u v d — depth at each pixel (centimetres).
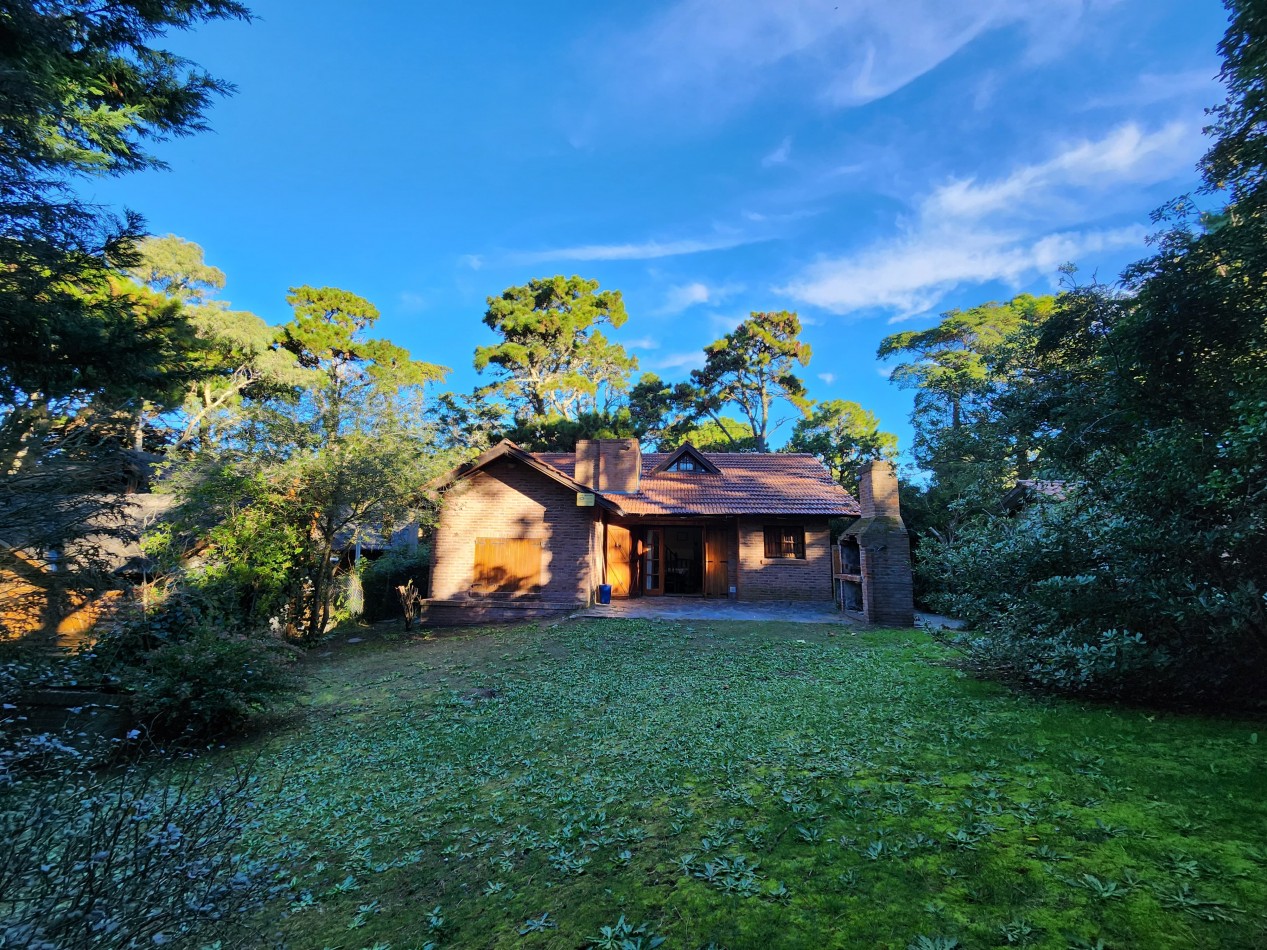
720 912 280
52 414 661
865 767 445
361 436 1316
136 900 218
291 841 423
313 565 1323
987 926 246
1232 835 296
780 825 363
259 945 288
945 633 927
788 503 1881
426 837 409
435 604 1560
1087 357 718
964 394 1659
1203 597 477
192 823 269
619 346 3762
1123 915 242
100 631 702
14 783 292
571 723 664
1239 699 514
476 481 1623
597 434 2645
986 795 374
